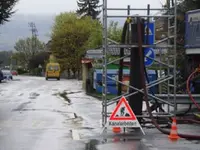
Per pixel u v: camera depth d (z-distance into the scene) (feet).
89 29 307.37
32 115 62.75
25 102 87.97
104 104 48.57
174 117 45.32
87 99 97.91
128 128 47.26
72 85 178.70
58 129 47.83
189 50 68.18
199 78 66.59
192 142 39.91
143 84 46.37
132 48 48.44
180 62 74.79
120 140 40.57
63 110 71.05
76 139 40.96
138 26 46.24
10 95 110.83
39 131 46.34
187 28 68.95
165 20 59.21
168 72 51.72
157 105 52.44
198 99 59.77
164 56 65.00
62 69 313.53
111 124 44.32
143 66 46.44
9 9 129.80
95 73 117.39
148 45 47.37
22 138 41.60
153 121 46.11
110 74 103.45
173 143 39.19
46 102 88.28
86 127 49.62
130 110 44.37
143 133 44.04
